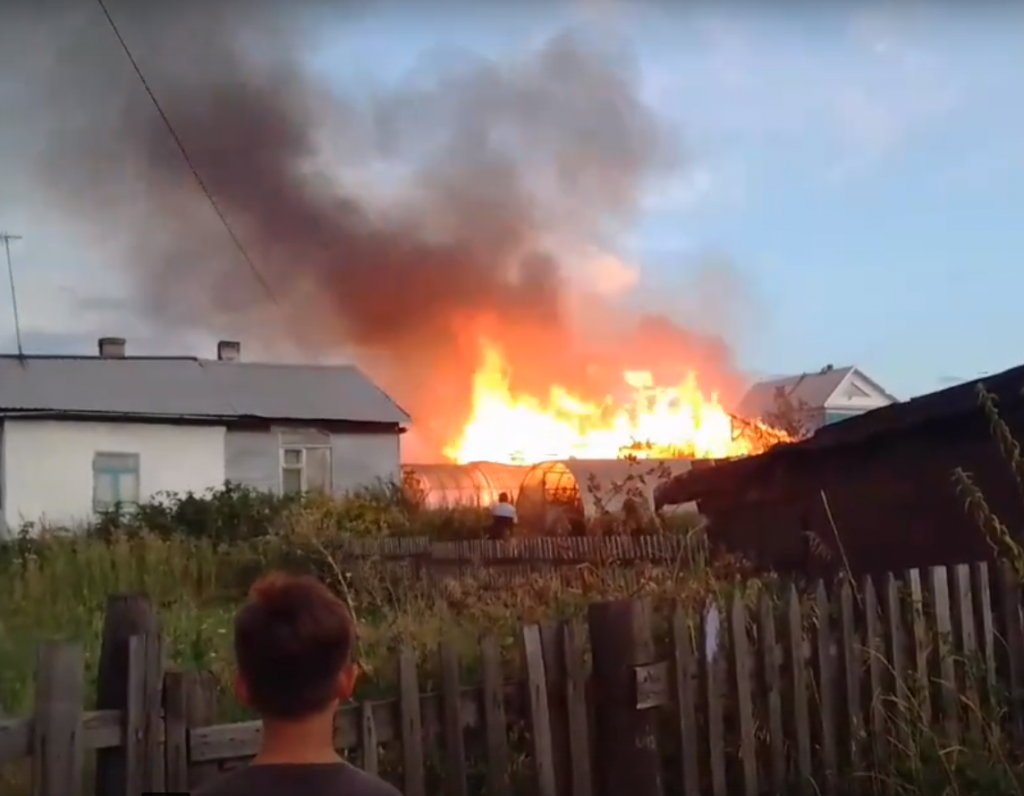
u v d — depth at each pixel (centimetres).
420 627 776
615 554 1145
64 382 2853
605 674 412
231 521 2327
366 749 352
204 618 1010
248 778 201
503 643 630
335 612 212
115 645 301
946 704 534
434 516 2091
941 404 774
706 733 456
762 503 1038
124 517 2386
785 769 483
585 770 404
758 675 484
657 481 1838
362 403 3175
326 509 2158
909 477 838
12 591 1325
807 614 526
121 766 294
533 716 393
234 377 3130
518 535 1955
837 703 510
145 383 2958
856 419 855
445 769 373
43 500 2689
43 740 278
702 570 882
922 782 495
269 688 204
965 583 567
